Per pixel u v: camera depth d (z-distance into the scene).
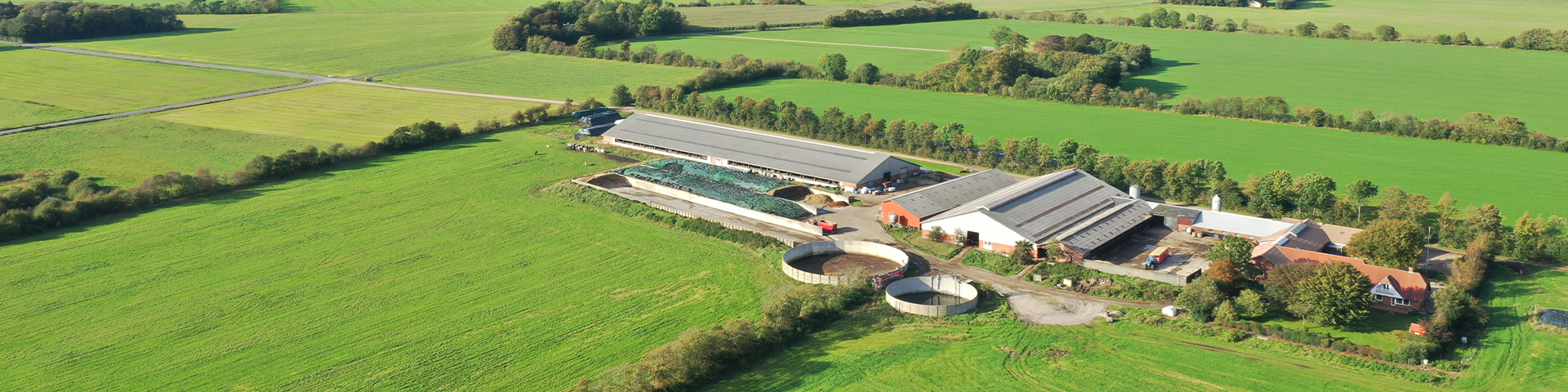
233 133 182.50
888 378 76.56
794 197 135.50
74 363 82.56
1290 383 74.75
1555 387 73.19
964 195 127.31
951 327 87.44
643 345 84.19
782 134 179.12
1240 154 154.25
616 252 110.62
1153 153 156.38
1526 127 169.50
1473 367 77.06
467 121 194.12
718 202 128.12
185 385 78.25
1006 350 81.88
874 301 93.56
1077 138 168.12
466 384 77.31
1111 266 99.69
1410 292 87.75
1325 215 117.25
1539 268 98.75
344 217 125.88
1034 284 98.62
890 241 114.31
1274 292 87.94
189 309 94.44
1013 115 190.00
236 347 85.25
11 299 97.50
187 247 113.56
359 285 100.62
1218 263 92.50
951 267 104.75
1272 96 186.50
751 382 76.81
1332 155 151.75
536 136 177.75
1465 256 97.19
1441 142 158.62
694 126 169.12
